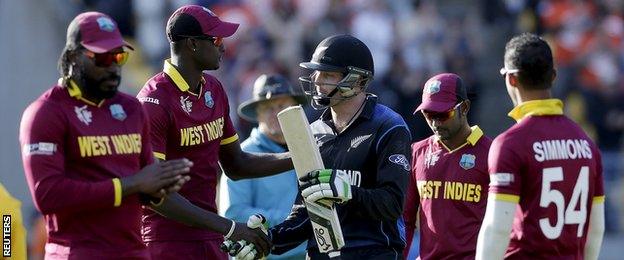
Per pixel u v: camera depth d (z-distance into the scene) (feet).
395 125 84.69
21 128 73.72
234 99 200.64
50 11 187.32
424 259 95.35
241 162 91.86
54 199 72.13
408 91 199.82
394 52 204.85
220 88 90.22
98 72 73.26
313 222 82.48
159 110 84.94
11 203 84.99
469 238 92.94
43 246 151.43
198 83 87.45
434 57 206.69
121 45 73.41
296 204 88.28
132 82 198.39
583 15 222.07
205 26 85.76
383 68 203.72
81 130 73.87
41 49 183.42
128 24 209.97
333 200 81.30
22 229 85.56
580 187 74.95
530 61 74.23
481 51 225.56
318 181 80.79
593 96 212.02
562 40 219.41
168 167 74.18
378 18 207.72
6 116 178.91
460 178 93.40
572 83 213.66
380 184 83.71
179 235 87.35
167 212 81.30
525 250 74.54
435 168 94.63
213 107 88.53
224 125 90.74
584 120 211.41
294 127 81.82
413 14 211.82
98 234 74.59
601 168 77.00
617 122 210.59
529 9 227.61
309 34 208.85
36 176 72.38
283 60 204.95
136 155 76.43
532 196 74.23
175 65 86.84
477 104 213.87
